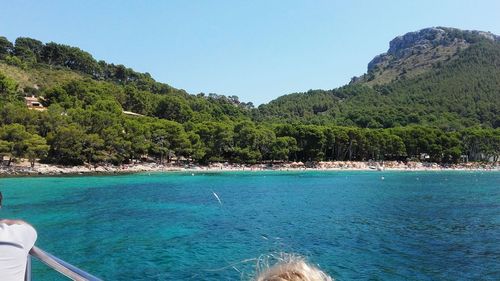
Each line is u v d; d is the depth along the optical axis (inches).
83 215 1498.5
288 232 1240.2
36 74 7431.1
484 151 7253.9
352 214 1649.9
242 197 2274.9
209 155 5108.3
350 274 819.4
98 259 904.9
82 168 3946.9
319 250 1015.6
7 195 2113.7
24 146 3462.1
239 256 932.6
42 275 749.9
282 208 1812.3
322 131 5954.7
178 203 1913.1
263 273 89.8
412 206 1956.2
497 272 839.1
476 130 7455.7
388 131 6860.2
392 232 1263.5
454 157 6899.6
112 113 4741.6
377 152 6525.6
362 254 978.7
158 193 2359.7
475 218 1576.0
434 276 811.4
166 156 4916.3
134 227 1282.0
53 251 968.9
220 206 1836.9
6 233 138.9
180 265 858.1
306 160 5994.1
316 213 1667.1
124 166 4355.3
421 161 7022.6
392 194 2576.3
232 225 1347.2
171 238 1126.4
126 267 844.0
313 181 3740.2
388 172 5816.9
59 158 3897.6
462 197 2434.8
